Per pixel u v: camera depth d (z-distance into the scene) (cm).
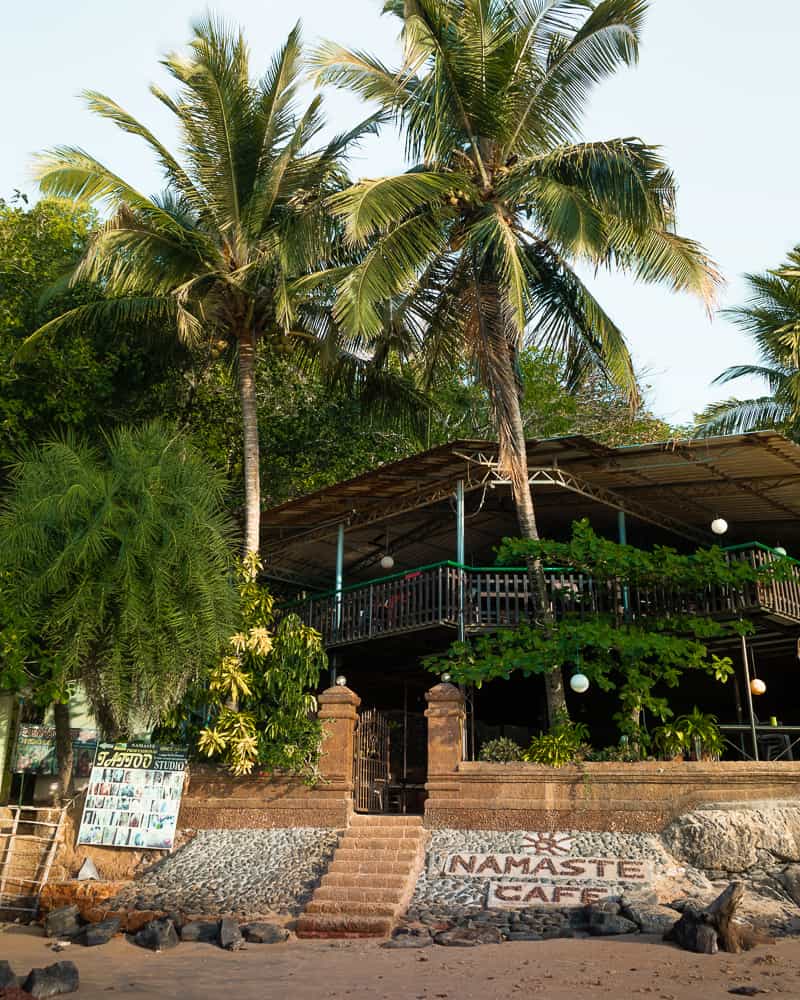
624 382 1639
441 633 1730
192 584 1361
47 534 1356
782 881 1139
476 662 1489
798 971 857
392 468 1711
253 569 1598
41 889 1305
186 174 1783
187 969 945
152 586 1339
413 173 1611
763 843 1175
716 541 2059
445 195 1655
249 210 1748
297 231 1692
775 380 2373
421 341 1919
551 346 1873
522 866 1221
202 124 1738
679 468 1714
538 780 1327
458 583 1680
